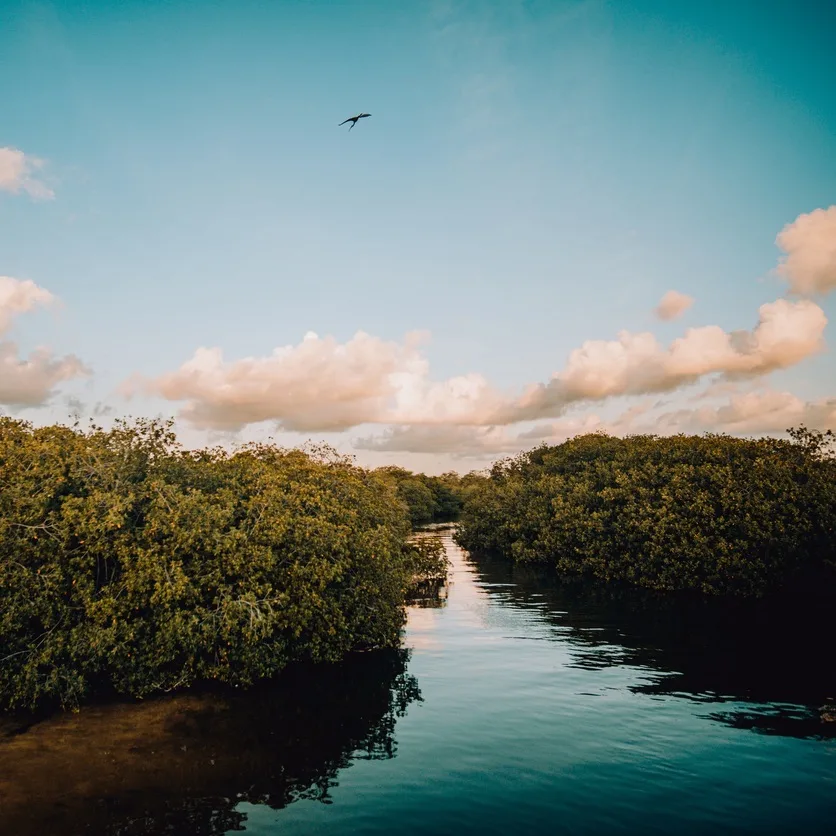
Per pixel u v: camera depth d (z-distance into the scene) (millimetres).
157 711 14219
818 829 8836
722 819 9148
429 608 27344
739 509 28031
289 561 17500
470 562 45438
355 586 19484
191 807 9758
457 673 17188
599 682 15969
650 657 18219
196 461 20453
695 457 33969
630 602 27500
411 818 9344
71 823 9250
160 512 15508
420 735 12672
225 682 16453
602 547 34656
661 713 13617
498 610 26531
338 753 11820
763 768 10828
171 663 16344
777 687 15180
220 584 16188
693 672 16578
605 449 44219
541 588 32406
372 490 26406
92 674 15844
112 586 15039
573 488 40719
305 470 22094
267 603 15711
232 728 13156
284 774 10938
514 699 14828
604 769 10930
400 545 26922
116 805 9820
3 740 12492
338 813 9539
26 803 9875
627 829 8914
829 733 12328
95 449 17031
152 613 15695
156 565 14820
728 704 14078
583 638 20969
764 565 25875
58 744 12289
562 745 12023
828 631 20797
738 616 23594
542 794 10055
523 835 8812
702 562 28281
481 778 10688
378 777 10773
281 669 17750
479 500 56375
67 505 14594
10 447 15859
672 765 11023
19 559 14266
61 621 14688
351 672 17547
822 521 25359
